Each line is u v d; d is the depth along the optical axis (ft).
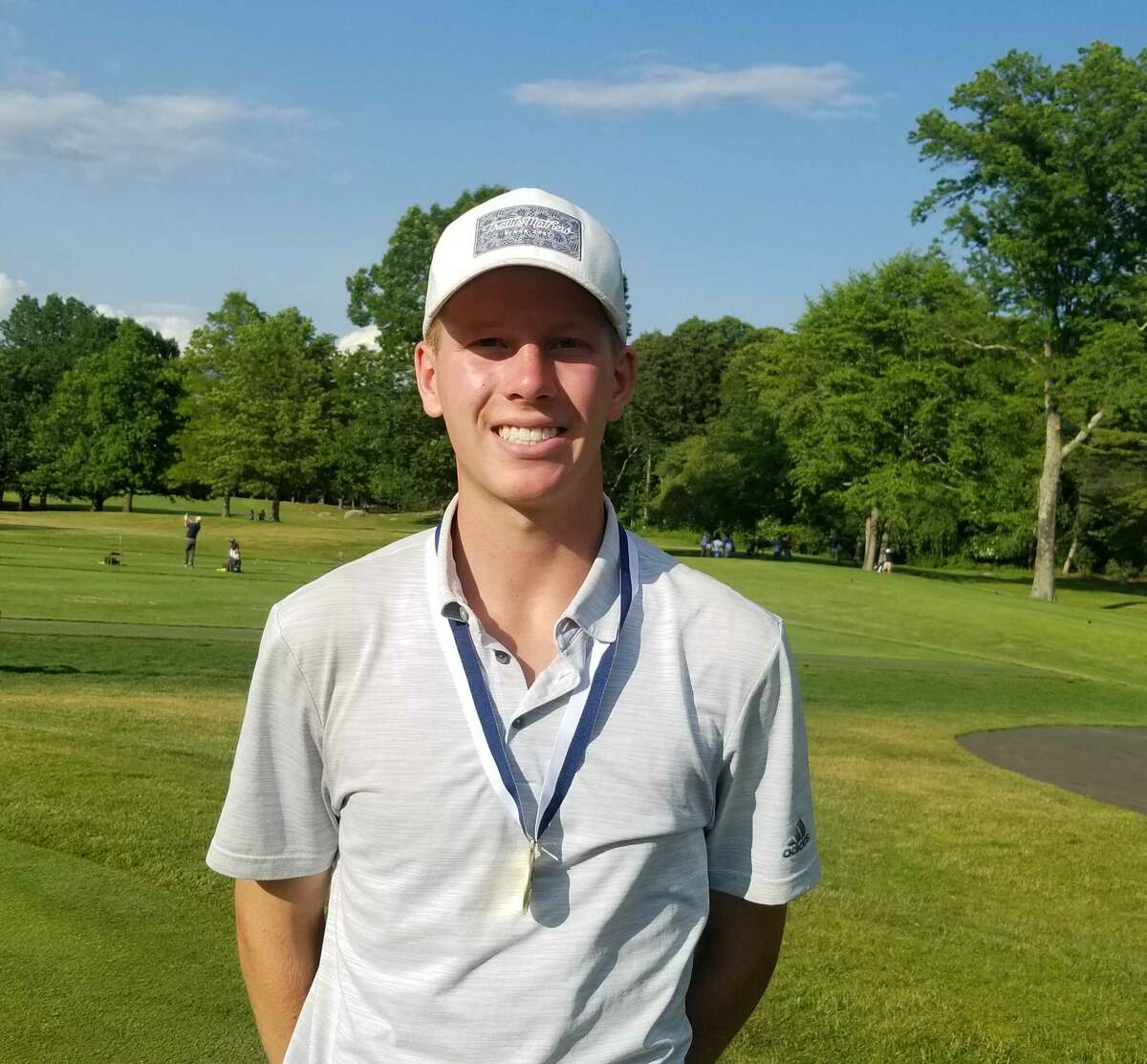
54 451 276.41
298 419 244.01
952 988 16.67
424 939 5.42
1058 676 80.07
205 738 32.12
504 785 5.40
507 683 5.62
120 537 167.43
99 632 59.36
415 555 5.97
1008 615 112.57
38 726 30.91
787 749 5.94
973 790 36.35
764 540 235.61
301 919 6.18
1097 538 238.27
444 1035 5.38
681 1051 5.71
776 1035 14.43
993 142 145.38
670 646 5.77
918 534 227.20
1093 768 43.80
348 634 5.68
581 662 5.64
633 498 243.60
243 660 53.52
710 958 6.27
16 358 341.82
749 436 220.84
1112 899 24.56
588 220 6.02
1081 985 17.48
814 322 192.24
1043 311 155.02
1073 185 144.05
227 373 264.72
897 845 27.48
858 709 55.98
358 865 5.61
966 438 176.65
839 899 21.56
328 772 5.78
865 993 16.05
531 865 5.35
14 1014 12.44
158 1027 12.38
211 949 14.56
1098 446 205.77
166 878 17.13
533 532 5.76
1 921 14.94
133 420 272.51
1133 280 148.66
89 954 14.11
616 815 5.49
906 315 181.16
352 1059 5.55
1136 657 96.32
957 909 22.29
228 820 5.90
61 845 18.28
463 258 5.81
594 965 5.40
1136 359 145.89
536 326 5.82
